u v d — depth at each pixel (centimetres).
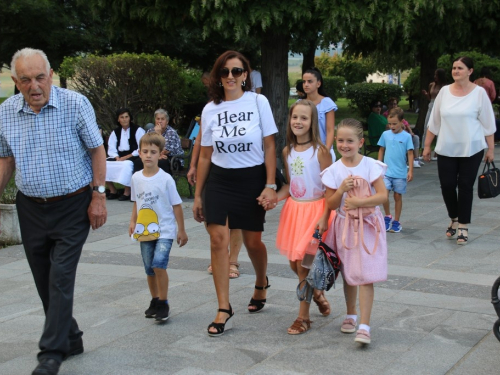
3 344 472
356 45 1795
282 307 536
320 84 660
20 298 595
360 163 454
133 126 1130
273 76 1297
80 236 410
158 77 1455
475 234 782
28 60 386
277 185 502
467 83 724
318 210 473
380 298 547
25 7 1881
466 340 449
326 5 1079
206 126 494
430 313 507
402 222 861
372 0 1085
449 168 736
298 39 1328
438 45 1572
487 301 534
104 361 431
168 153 1086
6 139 404
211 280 624
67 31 2019
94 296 586
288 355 432
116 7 1241
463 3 1338
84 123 407
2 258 755
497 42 1641
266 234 815
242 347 450
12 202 850
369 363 414
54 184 400
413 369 403
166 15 1191
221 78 482
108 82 1417
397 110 788
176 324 502
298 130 475
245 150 483
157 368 418
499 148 1617
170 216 502
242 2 1077
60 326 389
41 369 375
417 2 1084
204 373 407
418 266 646
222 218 482
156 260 489
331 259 450
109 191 1145
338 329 480
